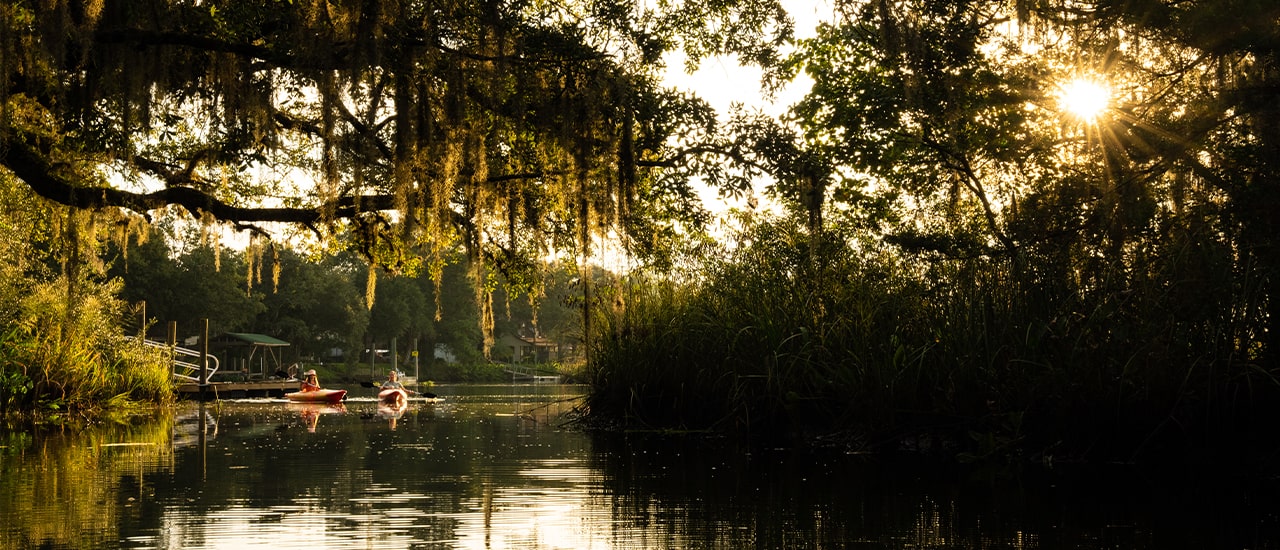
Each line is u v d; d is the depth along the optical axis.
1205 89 10.65
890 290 11.81
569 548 5.43
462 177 12.81
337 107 11.39
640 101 12.60
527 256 15.24
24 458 9.98
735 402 12.21
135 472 8.78
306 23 10.92
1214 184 10.45
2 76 10.25
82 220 13.38
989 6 12.48
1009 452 9.74
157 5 11.14
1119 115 11.31
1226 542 5.62
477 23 11.74
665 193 13.92
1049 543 5.61
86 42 10.04
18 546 5.49
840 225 13.26
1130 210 10.41
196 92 11.96
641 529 6.02
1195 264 9.20
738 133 13.23
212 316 54.56
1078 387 9.48
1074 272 10.35
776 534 5.86
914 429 10.61
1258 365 8.79
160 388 21.31
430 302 80.56
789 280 12.75
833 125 15.37
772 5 13.60
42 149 12.91
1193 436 9.05
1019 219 11.66
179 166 14.32
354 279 75.62
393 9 10.91
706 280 13.67
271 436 12.88
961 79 12.45
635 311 14.18
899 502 7.06
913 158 14.51
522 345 91.81
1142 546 5.53
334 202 11.73
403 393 23.70
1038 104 12.54
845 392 11.05
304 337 67.62
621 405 13.97
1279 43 9.64
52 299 17.67
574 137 12.18
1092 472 8.67
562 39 11.97
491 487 7.86
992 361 10.01
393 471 8.88
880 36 12.06
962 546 5.53
